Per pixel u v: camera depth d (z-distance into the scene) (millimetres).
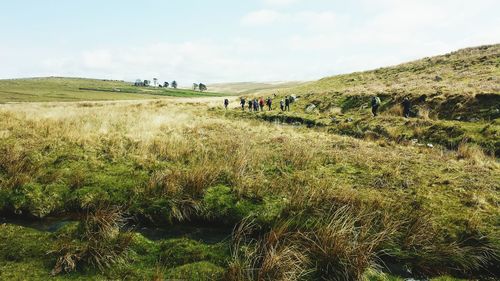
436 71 54406
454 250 8555
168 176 11172
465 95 30062
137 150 14359
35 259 8172
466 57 58562
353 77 70000
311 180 11930
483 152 18750
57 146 14320
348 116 34438
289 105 49875
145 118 24859
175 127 21328
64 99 147250
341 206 9977
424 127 24297
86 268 8031
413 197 10945
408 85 45562
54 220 9758
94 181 11102
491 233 9031
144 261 8383
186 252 8602
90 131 17688
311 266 8172
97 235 8859
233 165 12641
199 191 10586
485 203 10586
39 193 10383
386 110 34719
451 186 11984
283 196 10672
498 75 40188
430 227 9172
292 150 15586
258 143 18078
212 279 7816
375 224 9336
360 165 14078
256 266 8164
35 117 21000
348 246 8336
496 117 25656
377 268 8320
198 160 13648
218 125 25094
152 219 9891
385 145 19531
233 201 10344
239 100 74000
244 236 9211
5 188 10484
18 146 13633
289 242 8656
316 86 69062
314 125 31969
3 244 8555
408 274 8258
